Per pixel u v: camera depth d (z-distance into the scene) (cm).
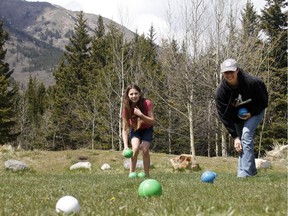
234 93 699
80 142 4547
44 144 4938
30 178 995
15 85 5609
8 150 1992
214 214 306
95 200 458
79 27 5328
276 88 3331
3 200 480
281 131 3400
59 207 355
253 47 2570
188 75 2403
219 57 2422
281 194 408
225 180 703
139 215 332
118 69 3259
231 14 2488
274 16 3684
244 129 723
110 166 1817
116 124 3659
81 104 4434
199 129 2944
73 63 5247
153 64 4369
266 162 1642
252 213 302
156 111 3703
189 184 631
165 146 4284
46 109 5581
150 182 468
